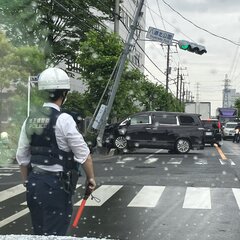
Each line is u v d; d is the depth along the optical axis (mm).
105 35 22656
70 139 3625
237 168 14859
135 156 19828
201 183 11383
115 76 21812
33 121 3703
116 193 9852
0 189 10391
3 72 18062
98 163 16453
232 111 54688
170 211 8023
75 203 8562
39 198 3621
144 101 34781
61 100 3811
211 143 28219
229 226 6949
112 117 23656
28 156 3855
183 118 21891
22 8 21344
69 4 23938
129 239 6160
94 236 6262
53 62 23609
